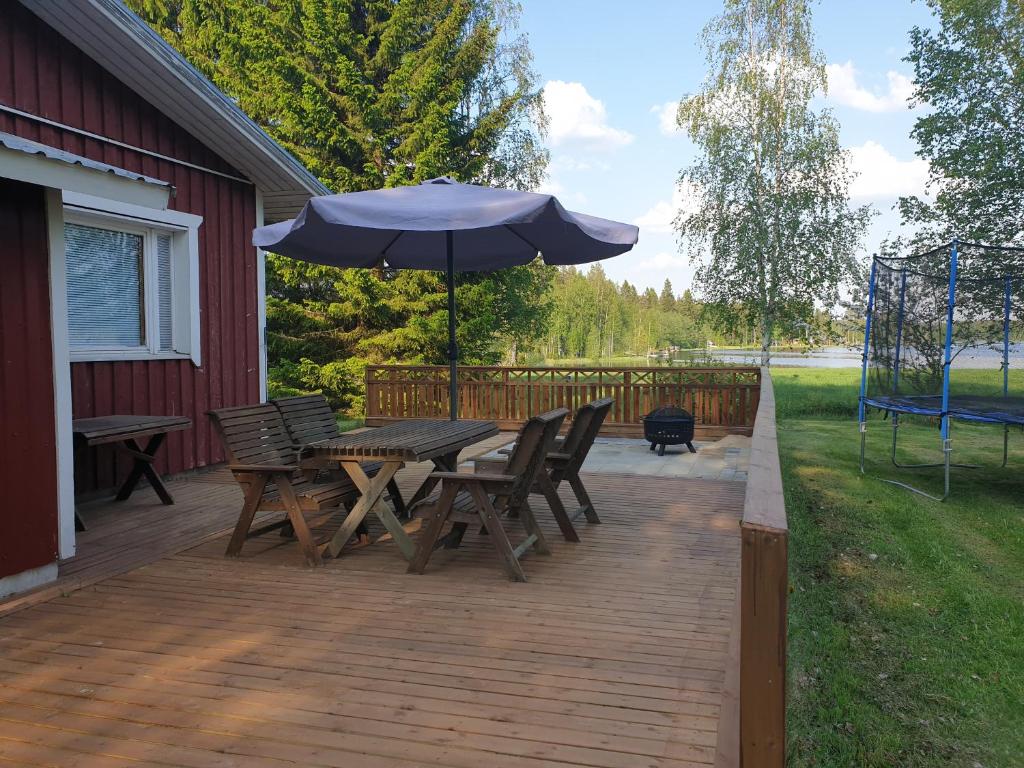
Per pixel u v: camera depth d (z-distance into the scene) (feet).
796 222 68.80
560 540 16.99
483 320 59.36
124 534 17.62
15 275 13.26
